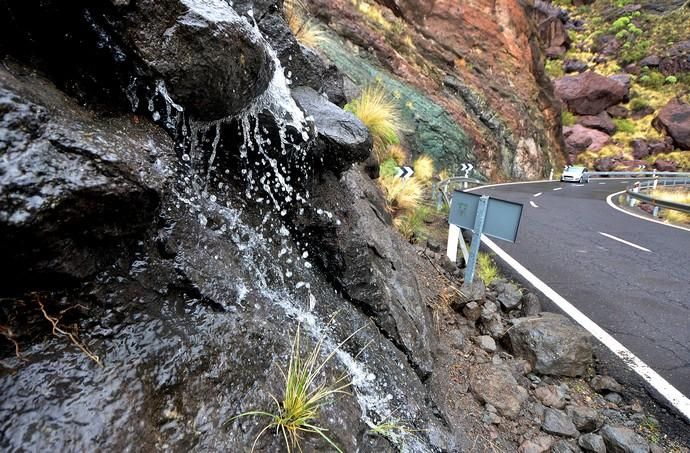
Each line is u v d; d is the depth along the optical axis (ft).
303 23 18.74
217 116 5.09
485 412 8.13
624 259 19.16
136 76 4.24
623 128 123.03
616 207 41.34
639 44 141.38
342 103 12.52
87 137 3.34
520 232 24.93
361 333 6.56
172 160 4.46
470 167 43.29
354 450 4.50
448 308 11.63
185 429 3.40
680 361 10.37
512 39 83.46
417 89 54.60
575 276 16.51
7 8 3.33
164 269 4.03
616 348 10.92
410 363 7.36
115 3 3.59
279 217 6.78
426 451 5.67
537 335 10.09
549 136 93.50
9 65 3.31
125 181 3.32
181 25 4.04
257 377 4.19
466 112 63.31
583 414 8.23
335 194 7.64
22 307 3.07
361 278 7.25
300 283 6.24
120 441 2.98
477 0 79.10
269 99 5.91
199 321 4.09
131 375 3.34
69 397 2.99
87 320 3.39
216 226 5.14
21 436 2.70
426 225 22.00
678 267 18.02
